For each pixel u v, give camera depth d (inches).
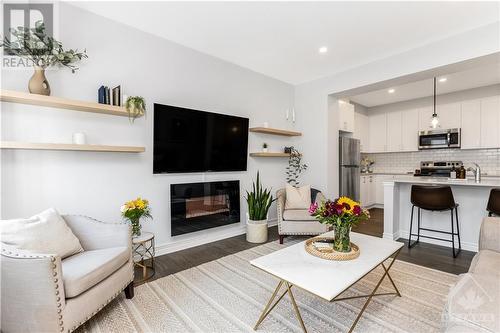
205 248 125.6
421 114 221.1
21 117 81.7
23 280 53.2
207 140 130.4
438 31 109.7
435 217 131.4
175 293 82.0
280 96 173.6
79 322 59.6
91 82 96.1
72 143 89.5
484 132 187.9
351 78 151.0
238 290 83.9
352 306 74.1
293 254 70.0
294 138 182.4
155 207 114.7
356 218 69.2
